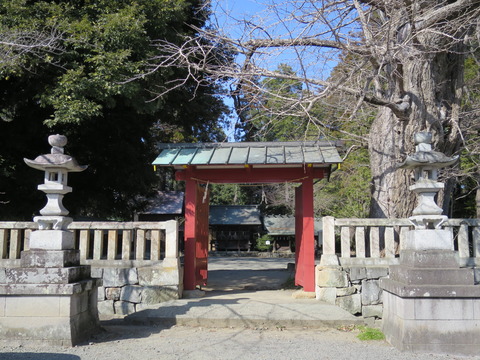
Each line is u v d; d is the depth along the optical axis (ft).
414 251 17.30
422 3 25.34
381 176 27.48
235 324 20.76
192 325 20.94
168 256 24.44
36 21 28.09
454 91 27.27
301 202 27.78
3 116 37.09
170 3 33.14
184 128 47.37
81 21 29.37
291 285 31.71
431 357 15.62
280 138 41.34
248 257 88.53
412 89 25.03
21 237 24.82
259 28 24.70
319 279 23.76
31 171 34.73
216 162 25.50
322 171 26.81
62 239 17.81
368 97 23.11
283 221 98.37
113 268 24.14
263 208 103.40
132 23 29.94
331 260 23.89
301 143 27.81
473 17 24.18
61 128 37.70
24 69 29.27
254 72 23.47
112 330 20.03
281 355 15.85
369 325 21.03
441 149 25.49
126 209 46.09
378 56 23.27
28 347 16.52
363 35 25.80
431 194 18.03
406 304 16.46
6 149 36.06
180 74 36.78
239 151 27.30
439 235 17.43
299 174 27.04
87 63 31.17
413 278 16.72
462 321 16.26
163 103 36.86
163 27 32.53
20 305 17.13
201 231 29.27
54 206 18.16
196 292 25.66
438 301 16.39
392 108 24.14
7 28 26.40
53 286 16.85
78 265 18.94
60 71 30.35
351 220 24.23
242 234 96.94
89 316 19.10
